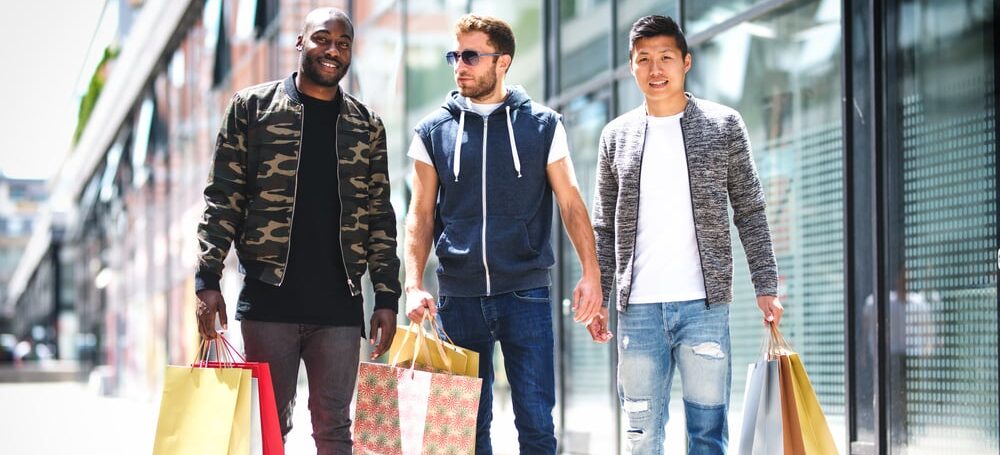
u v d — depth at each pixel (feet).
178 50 90.84
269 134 16.25
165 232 94.99
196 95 84.02
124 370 112.06
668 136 17.21
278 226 16.12
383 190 17.12
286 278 16.12
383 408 15.98
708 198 16.88
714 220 16.87
